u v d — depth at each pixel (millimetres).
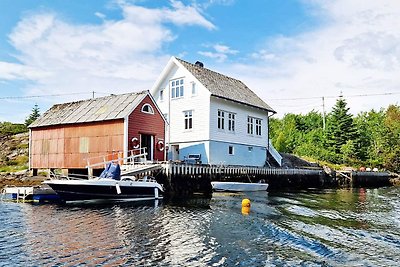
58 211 17969
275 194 27531
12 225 14359
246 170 29656
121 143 26266
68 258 9977
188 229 13617
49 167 30156
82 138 28359
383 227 14414
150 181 22906
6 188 23703
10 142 49281
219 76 37750
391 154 55469
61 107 33000
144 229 13609
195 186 25375
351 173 41625
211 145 31406
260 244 11469
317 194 29219
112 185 20766
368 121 77062
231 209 18719
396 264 9578
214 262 9711
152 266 9375
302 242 11719
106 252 10547
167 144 33562
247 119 36125
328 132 61562
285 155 47469
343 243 11648
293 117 84812
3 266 9289
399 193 32438
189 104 32938
